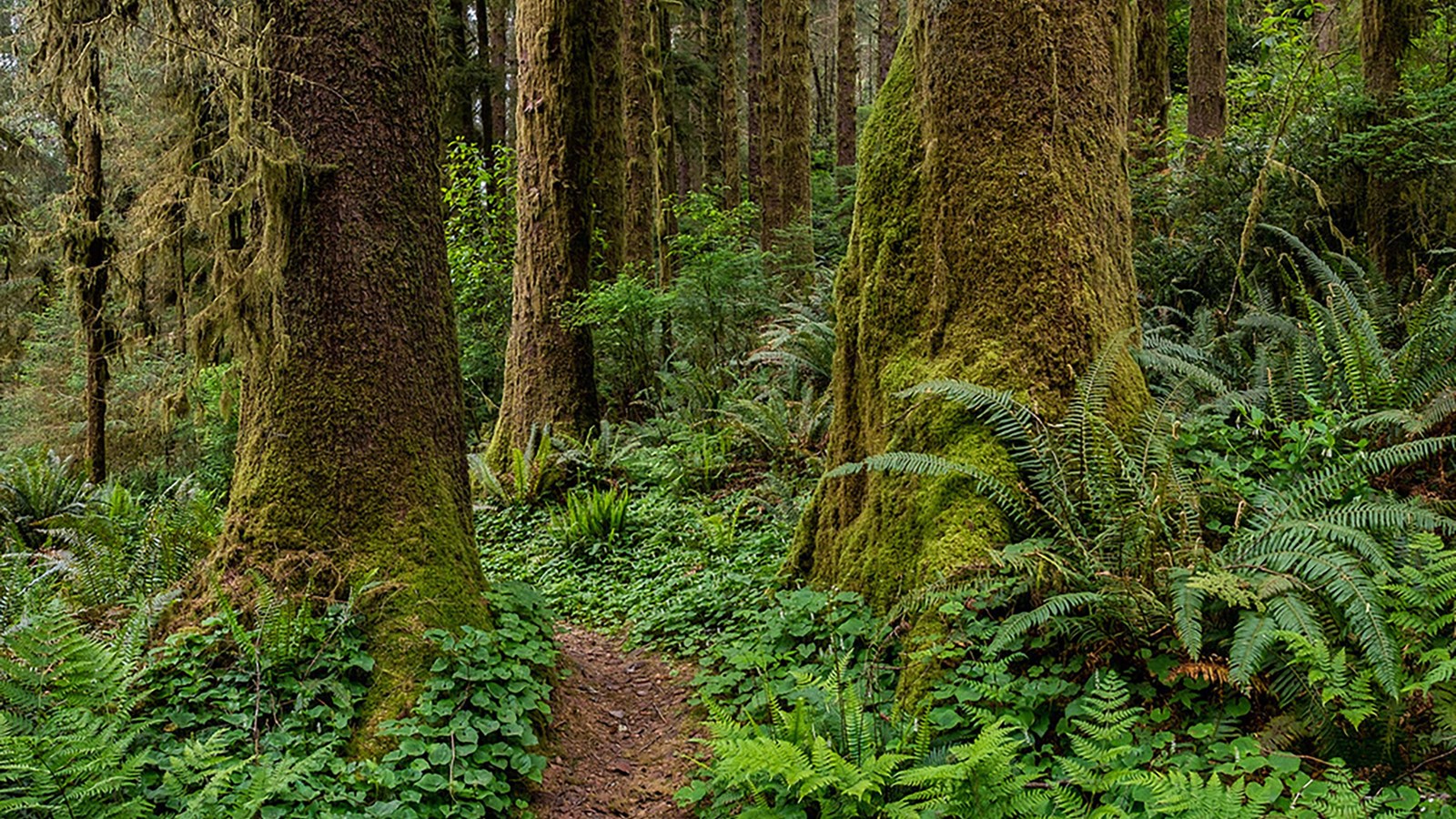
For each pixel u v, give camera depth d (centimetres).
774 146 1592
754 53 2394
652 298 984
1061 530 359
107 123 511
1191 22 1102
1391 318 512
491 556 755
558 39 938
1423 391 412
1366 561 328
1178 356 521
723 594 545
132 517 692
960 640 349
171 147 464
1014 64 446
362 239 437
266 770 294
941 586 359
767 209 1595
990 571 366
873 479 458
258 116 434
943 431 428
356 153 437
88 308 633
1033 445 389
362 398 434
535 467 870
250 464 439
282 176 422
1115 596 322
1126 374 438
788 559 525
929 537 405
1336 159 640
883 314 483
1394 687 261
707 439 860
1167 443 381
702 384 993
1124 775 252
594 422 962
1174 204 746
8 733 295
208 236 439
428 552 434
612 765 408
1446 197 607
